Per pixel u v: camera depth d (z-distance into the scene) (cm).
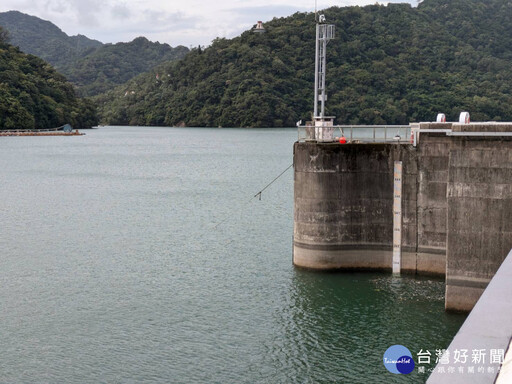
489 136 2680
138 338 2712
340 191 3406
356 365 2456
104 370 2430
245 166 10356
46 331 2789
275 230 4834
